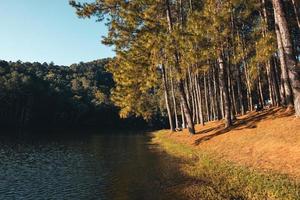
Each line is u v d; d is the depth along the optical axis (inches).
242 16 1192.2
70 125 4916.3
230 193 599.8
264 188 557.6
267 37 1067.3
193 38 1122.0
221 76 1181.1
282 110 1058.1
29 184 823.7
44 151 1583.4
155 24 1334.9
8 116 4330.7
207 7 1107.3
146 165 1002.7
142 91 1727.4
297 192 495.5
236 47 1179.3
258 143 853.8
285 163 655.1
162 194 649.0
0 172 1003.3
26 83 4441.4
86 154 1439.5
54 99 4803.2
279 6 841.5
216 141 1072.8
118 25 1384.1
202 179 726.5
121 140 2265.0
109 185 770.2
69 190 748.0
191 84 1824.6
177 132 1770.4
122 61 1615.4
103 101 5255.9
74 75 7303.2
